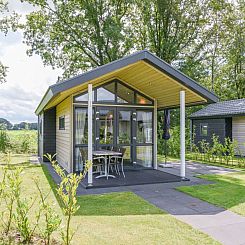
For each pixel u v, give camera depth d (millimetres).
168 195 5746
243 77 23750
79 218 4129
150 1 16406
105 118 8891
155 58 6902
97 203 5039
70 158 8422
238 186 6672
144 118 9531
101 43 16359
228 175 8445
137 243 3205
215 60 24344
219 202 5164
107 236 3408
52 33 17094
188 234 3525
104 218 4145
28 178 7652
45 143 12211
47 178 7715
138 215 4320
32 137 16594
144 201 5211
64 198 2760
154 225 3852
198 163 11711
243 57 23172
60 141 10852
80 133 8562
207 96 7430
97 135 8734
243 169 9898
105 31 15273
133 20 18312
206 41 17469
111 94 8992
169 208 4770
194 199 5414
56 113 12234
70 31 16844
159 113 16156
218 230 3705
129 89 9297
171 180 7316
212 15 16859
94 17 16156
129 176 7984
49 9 16672
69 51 17969
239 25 20969
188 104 8992
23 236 2984
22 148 16312
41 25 16797
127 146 9219
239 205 4949
